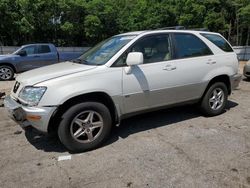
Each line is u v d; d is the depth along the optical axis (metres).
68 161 3.86
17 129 5.16
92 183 3.30
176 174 3.43
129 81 4.31
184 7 26.27
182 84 4.88
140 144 4.33
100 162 3.80
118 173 3.50
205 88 5.25
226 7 27.09
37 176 3.50
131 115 4.55
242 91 7.99
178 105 5.07
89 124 4.11
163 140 4.45
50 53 12.32
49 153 4.13
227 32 28.83
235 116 5.59
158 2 28.12
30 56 11.91
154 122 5.29
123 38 4.77
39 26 26.08
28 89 3.93
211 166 3.60
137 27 28.25
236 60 5.70
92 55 4.81
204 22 25.95
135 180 3.33
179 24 26.73
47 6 25.50
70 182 3.35
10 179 3.45
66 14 27.14
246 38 28.58
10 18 23.58
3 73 11.60
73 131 4.03
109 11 27.45
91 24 26.72
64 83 3.88
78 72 4.04
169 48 4.81
